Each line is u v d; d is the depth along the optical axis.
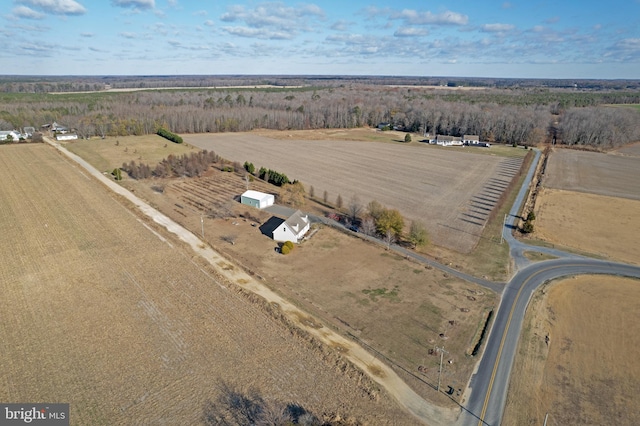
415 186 84.50
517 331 36.94
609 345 35.34
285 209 68.00
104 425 25.58
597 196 78.81
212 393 28.38
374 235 58.00
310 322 37.41
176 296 40.56
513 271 48.50
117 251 50.25
